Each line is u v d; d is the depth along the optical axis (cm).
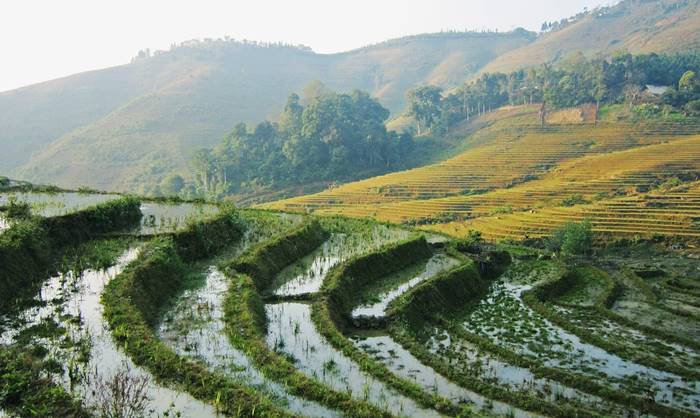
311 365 1859
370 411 1478
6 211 2778
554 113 15975
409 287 3034
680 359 2408
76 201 3278
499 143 14612
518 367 2105
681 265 5147
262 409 1395
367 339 2320
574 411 1667
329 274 2903
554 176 11294
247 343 1825
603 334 2742
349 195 11606
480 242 4812
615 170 10619
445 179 12038
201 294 2352
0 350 1572
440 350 2280
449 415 1545
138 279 2180
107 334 1755
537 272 4006
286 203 11394
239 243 3319
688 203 7988
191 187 13738
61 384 1441
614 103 15312
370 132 15112
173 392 1459
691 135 12475
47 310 1928
